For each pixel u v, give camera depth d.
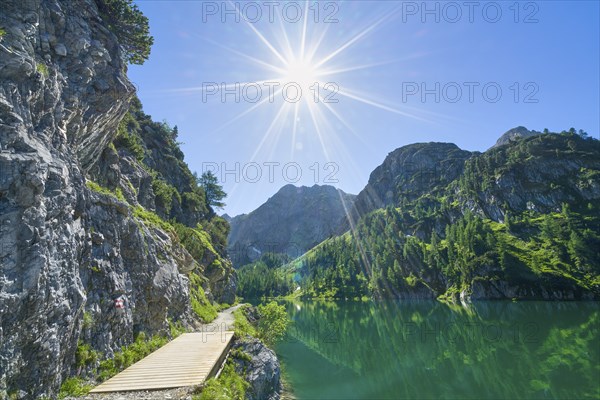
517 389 28.19
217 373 17.44
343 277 195.00
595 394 26.17
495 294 122.75
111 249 19.02
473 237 151.12
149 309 22.05
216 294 64.31
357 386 30.48
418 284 158.38
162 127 105.75
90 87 22.66
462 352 42.25
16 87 13.39
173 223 60.25
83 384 13.73
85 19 24.08
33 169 11.94
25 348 10.91
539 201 174.38
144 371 15.47
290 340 54.19
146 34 33.44
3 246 10.53
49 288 11.95
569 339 46.00
